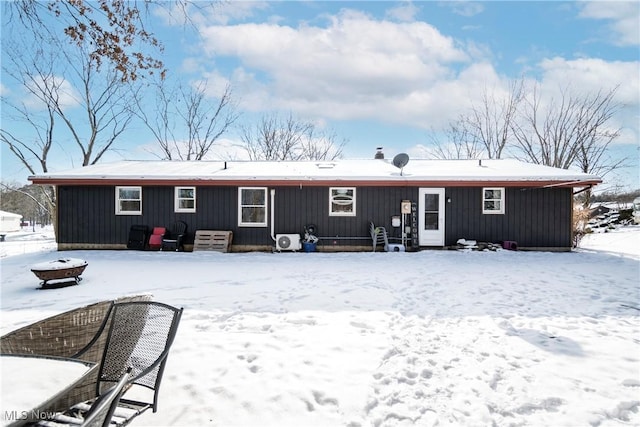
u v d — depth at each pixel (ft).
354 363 11.49
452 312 17.26
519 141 85.25
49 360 6.80
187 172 40.68
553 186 37.17
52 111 70.59
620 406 9.27
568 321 15.96
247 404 9.14
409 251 39.37
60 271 23.07
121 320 9.00
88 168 43.47
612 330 14.80
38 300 20.24
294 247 38.70
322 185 38.52
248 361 11.67
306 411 8.91
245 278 25.11
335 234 39.96
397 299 19.52
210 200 39.99
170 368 11.10
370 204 40.01
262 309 17.70
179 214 40.04
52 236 84.89
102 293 21.49
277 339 13.58
